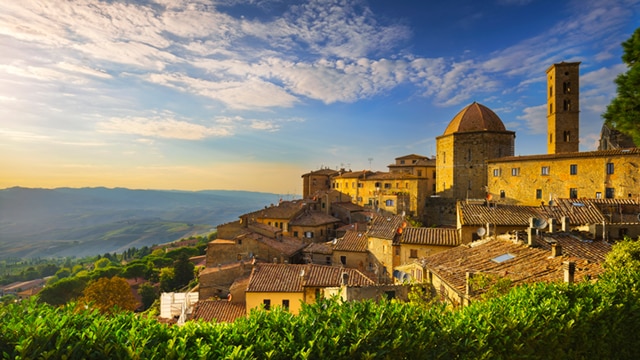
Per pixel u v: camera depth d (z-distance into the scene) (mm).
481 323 9367
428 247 39875
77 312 7660
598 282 12289
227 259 56812
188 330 7707
